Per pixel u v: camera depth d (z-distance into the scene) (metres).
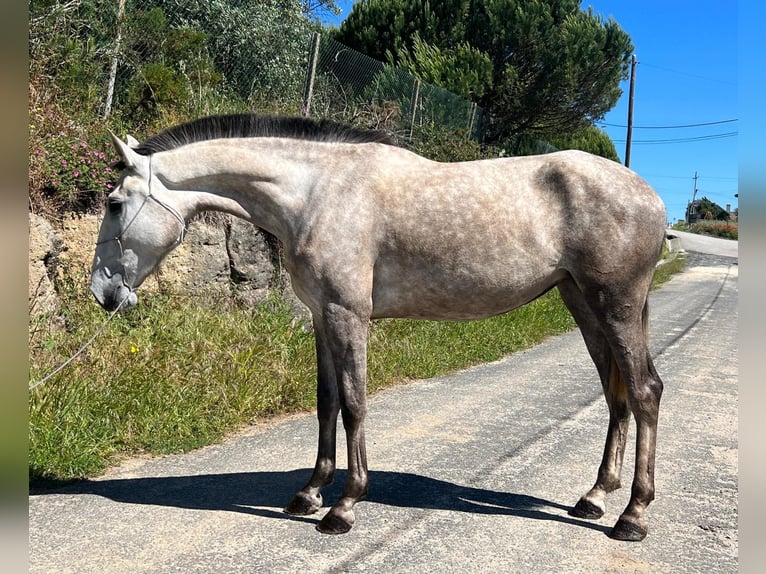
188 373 5.04
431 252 3.31
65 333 5.20
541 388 6.71
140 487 3.79
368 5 18.62
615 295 3.32
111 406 4.43
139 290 6.09
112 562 2.86
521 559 3.05
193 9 8.65
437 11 18.14
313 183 3.42
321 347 3.56
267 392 5.34
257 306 6.88
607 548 3.19
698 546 3.23
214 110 7.59
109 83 7.18
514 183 3.40
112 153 6.41
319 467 3.55
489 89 17.69
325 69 10.20
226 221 7.05
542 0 18.53
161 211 3.46
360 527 3.35
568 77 18.23
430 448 4.70
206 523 3.32
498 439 4.95
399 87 11.25
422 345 7.46
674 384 6.95
